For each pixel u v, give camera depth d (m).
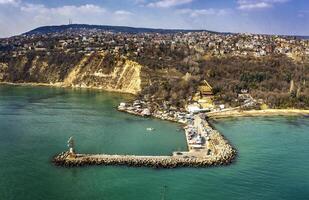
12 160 121.31
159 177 111.88
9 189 101.62
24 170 113.75
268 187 107.62
